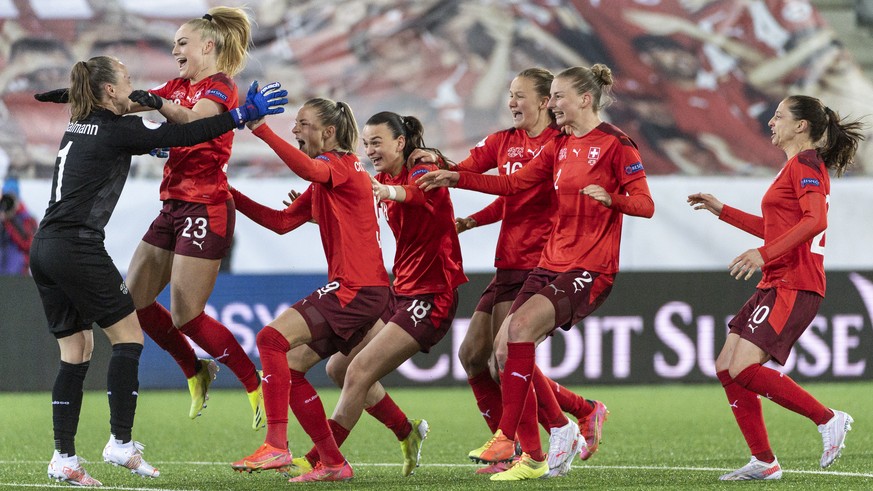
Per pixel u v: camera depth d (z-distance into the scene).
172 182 20.55
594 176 18.75
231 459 23.12
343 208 18.72
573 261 18.80
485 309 21.17
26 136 44.34
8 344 36.41
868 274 38.41
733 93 47.50
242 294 36.84
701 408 32.69
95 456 23.62
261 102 17.78
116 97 17.81
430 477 19.77
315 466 19.58
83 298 17.61
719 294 38.50
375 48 46.88
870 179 42.59
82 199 17.47
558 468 19.19
